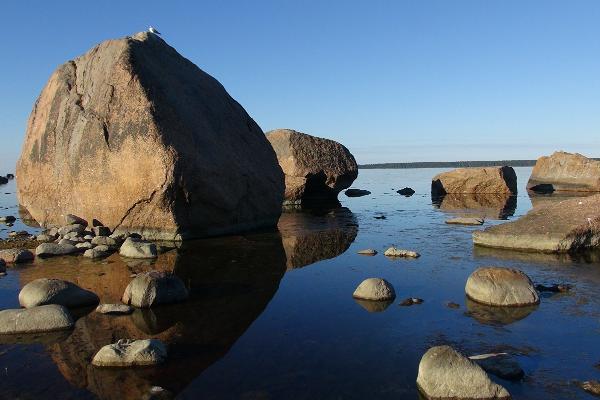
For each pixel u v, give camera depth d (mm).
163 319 6734
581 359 5277
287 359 5406
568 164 31422
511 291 7195
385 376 4992
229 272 9414
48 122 14734
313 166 24578
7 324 6277
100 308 7012
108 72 13195
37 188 15109
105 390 4766
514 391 4609
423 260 10289
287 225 16391
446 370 4641
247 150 15273
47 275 9094
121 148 12266
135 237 12273
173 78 13898
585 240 10852
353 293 7805
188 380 4941
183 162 11969
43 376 5070
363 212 20547
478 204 23141
